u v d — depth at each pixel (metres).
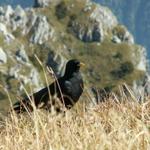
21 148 12.45
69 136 12.33
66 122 14.39
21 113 17.88
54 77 14.68
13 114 14.48
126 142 11.19
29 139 12.88
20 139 12.80
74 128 13.98
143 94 17.00
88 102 17.12
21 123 15.88
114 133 12.21
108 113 15.73
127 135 12.53
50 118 13.77
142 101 16.94
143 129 11.67
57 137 12.10
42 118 15.34
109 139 11.72
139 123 12.88
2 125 15.58
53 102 19.61
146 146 10.95
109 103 17.12
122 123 13.08
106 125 15.14
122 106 16.69
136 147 10.96
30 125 15.52
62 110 15.00
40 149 11.99
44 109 19.73
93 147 11.13
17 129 14.04
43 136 12.77
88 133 12.09
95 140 11.45
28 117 16.59
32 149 12.09
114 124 13.08
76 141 11.90
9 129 14.52
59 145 11.38
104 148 10.98
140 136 11.25
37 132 12.07
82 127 14.09
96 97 17.31
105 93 17.41
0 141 13.69
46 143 12.16
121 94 17.20
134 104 16.94
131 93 16.78
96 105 17.22
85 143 11.26
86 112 16.42
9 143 12.68
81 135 12.66
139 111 16.38
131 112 16.19
